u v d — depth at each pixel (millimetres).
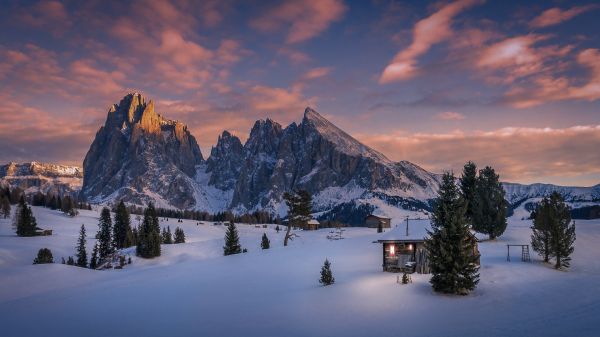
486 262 54344
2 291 60219
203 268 67000
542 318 27656
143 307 41688
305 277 52375
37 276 67438
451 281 37000
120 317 37969
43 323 37969
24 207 153750
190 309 39312
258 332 29859
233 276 57188
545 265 53156
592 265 54844
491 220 75375
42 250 105562
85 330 34188
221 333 30266
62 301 48594
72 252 132500
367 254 68188
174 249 114125
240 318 34438
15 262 109062
